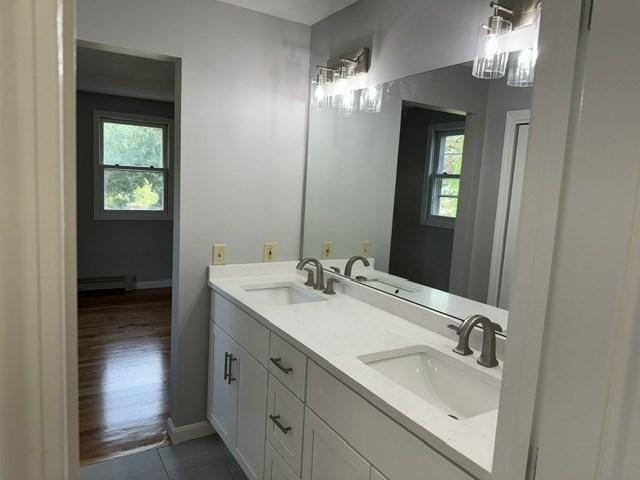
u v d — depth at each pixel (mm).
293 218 2689
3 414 360
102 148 5184
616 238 520
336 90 2385
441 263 1815
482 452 963
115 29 2088
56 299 374
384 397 1187
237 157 2457
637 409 497
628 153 507
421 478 1072
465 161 1707
